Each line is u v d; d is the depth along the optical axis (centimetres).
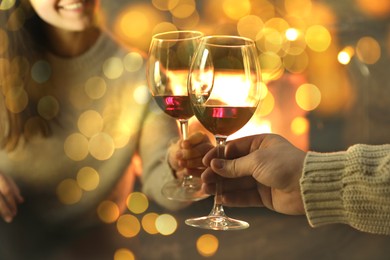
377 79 200
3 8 145
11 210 139
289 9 230
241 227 95
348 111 178
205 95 94
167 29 240
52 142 148
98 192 150
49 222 147
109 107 150
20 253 143
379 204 89
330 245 157
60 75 149
